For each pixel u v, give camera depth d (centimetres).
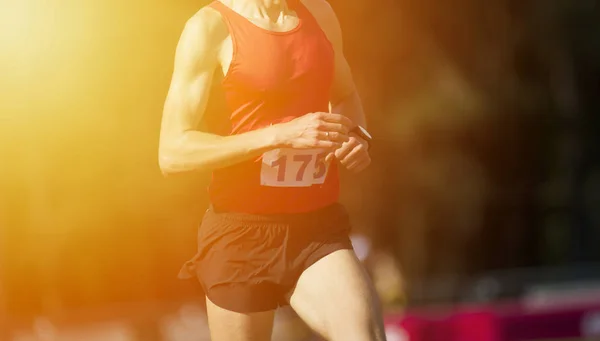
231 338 1030
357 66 5006
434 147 5284
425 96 5109
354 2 4978
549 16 5616
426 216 5306
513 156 5606
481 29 5334
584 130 5959
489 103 5400
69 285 4322
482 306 2916
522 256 5884
